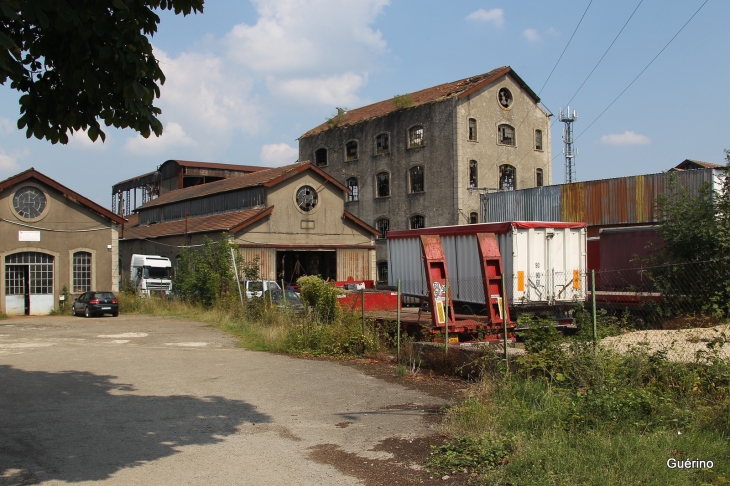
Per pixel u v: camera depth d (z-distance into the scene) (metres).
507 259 16.36
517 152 45.72
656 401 7.17
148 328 20.98
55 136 6.59
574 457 5.75
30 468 6.13
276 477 5.90
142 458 6.49
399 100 45.69
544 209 32.72
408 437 7.20
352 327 14.50
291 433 7.49
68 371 11.98
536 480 5.39
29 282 29.44
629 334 10.80
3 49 5.28
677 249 15.91
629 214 28.62
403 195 45.97
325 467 6.18
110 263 31.53
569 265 16.88
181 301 28.81
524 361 8.98
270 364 12.80
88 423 7.94
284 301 19.61
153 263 35.94
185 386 10.47
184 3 6.64
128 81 5.89
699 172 25.33
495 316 13.19
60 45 6.27
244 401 9.29
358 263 37.31
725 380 7.61
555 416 7.05
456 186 42.12
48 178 29.70
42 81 6.46
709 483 5.24
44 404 9.03
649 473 5.37
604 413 6.86
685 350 9.13
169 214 44.97
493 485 5.45
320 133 53.19
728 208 15.70
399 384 10.52
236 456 6.57
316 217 36.06
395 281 21.19
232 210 37.25
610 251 20.12
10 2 5.17
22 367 12.46
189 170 52.94
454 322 13.21
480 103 43.78
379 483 5.72
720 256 14.99
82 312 27.84
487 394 8.64
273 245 34.03
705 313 12.72
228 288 25.23
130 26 5.91
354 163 50.09
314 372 11.79
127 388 10.29
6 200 28.89
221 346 15.95
